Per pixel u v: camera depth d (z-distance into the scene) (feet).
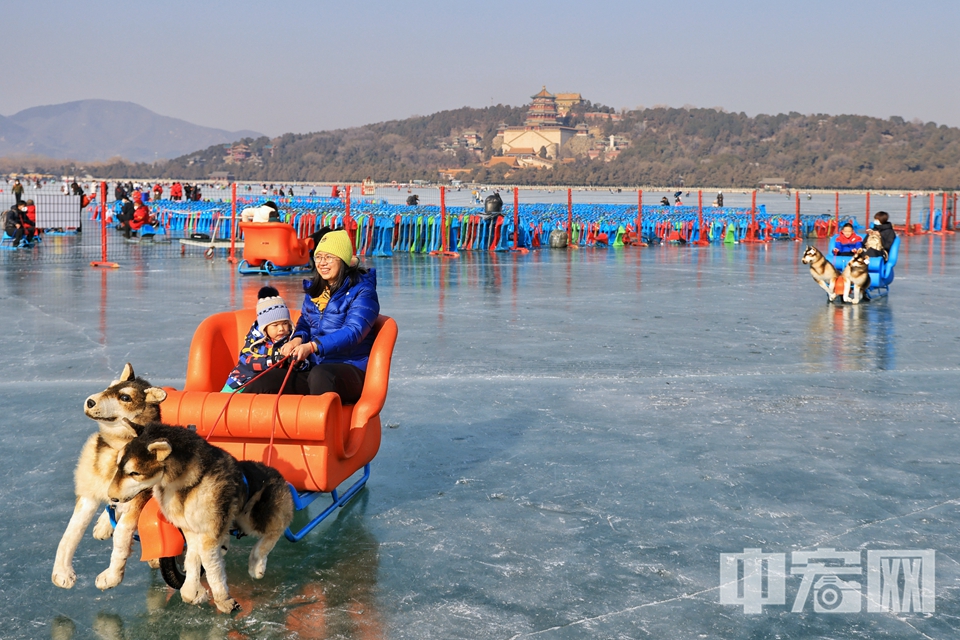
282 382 16.88
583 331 37.17
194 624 12.07
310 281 18.03
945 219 134.82
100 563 14.06
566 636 11.71
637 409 24.08
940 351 33.19
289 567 13.94
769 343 34.76
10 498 16.81
